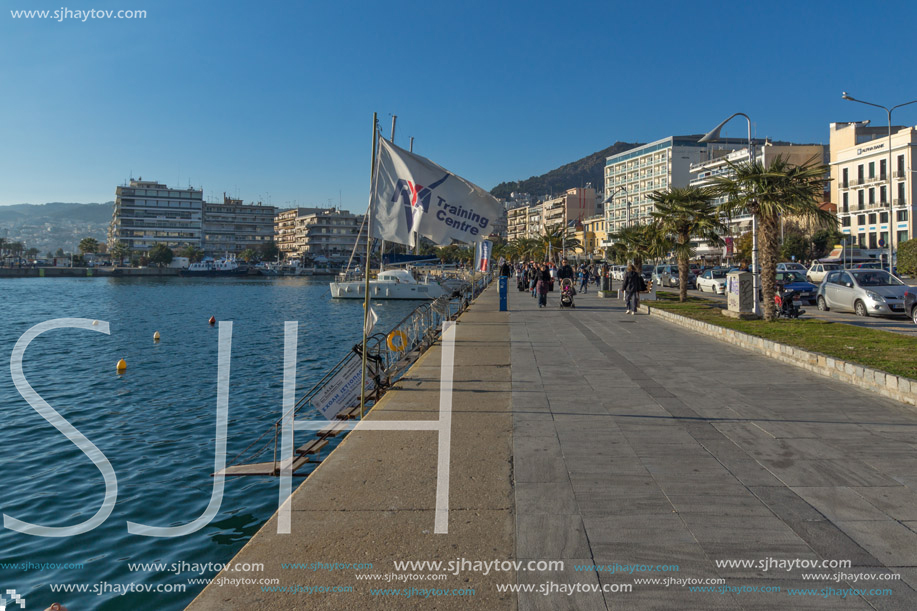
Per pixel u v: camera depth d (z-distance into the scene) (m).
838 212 69.56
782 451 6.05
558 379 9.97
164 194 166.12
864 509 4.59
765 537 4.13
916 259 48.12
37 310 51.16
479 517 4.52
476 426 7.11
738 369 10.84
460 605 3.36
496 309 24.95
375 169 8.97
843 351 10.87
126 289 91.31
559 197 136.75
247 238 183.75
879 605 3.31
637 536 4.17
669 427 6.98
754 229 19.94
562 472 5.49
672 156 107.88
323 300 64.56
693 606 3.34
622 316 21.67
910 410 7.66
